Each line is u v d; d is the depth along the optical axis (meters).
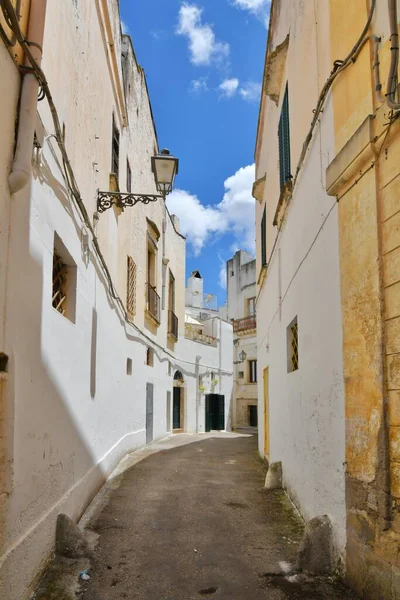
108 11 8.32
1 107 3.15
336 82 4.50
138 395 12.75
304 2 5.99
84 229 6.19
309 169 5.58
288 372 7.25
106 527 5.54
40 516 4.00
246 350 31.36
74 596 3.74
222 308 39.47
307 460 5.58
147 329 14.41
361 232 3.94
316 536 4.30
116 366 9.57
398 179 3.52
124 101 10.38
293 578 4.12
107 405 8.47
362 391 3.82
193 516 6.07
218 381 24.41
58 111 4.90
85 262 6.30
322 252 4.94
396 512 3.36
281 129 8.06
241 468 9.88
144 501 6.82
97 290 7.34
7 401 3.22
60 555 4.41
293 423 6.66
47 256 4.32
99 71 7.72
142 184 13.71
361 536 3.73
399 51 3.54
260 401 12.27
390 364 3.51
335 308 4.44
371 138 3.75
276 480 7.80
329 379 4.59
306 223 5.76
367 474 3.69
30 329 3.79
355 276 4.02
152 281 15.45
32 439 3.79
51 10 4.50
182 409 21.06
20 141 3.38
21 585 3.40
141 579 4.13
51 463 4.42
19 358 3.49
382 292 3.63
